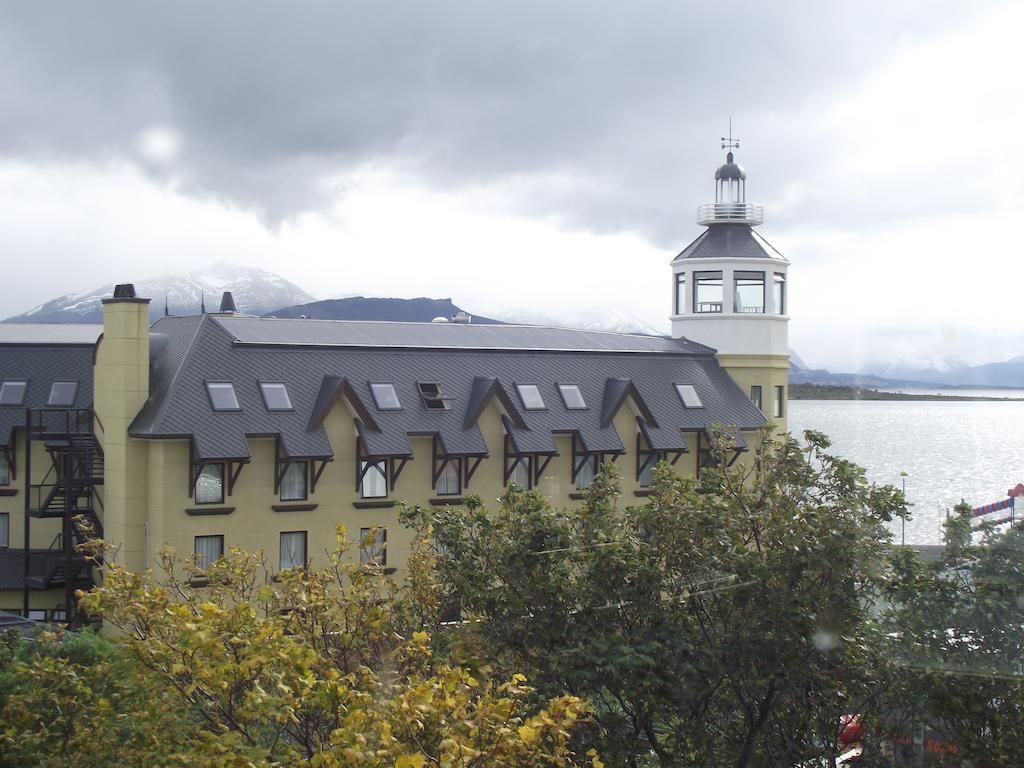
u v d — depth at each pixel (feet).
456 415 159.12
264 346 151.84
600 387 175.73
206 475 141.90
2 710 63.16
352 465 150.71
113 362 144.36
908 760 52.85
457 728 40.04
